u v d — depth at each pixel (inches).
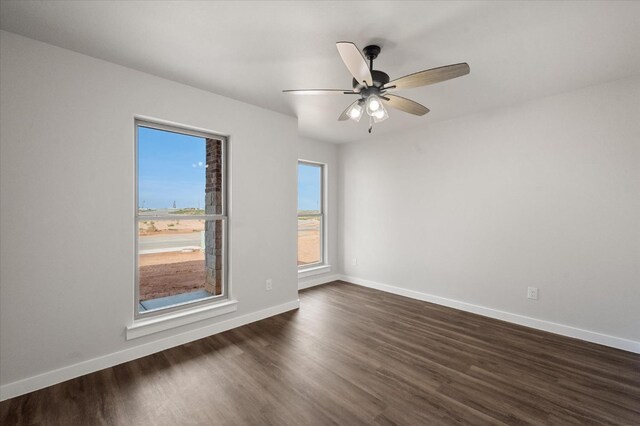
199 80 103.0
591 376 85.3
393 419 67.8
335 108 131.2
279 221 137.7
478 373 86.9
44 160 79.9
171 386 80.5
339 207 203.9
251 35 76.4
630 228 100.1
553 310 116.0
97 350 88.1
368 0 62.7
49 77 80.5
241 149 123.2
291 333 115.5
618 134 102.0
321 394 77.0
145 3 64.0
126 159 93.5
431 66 92.4
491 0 62.7
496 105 127.6
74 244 84.4
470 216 139.8
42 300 79.5
